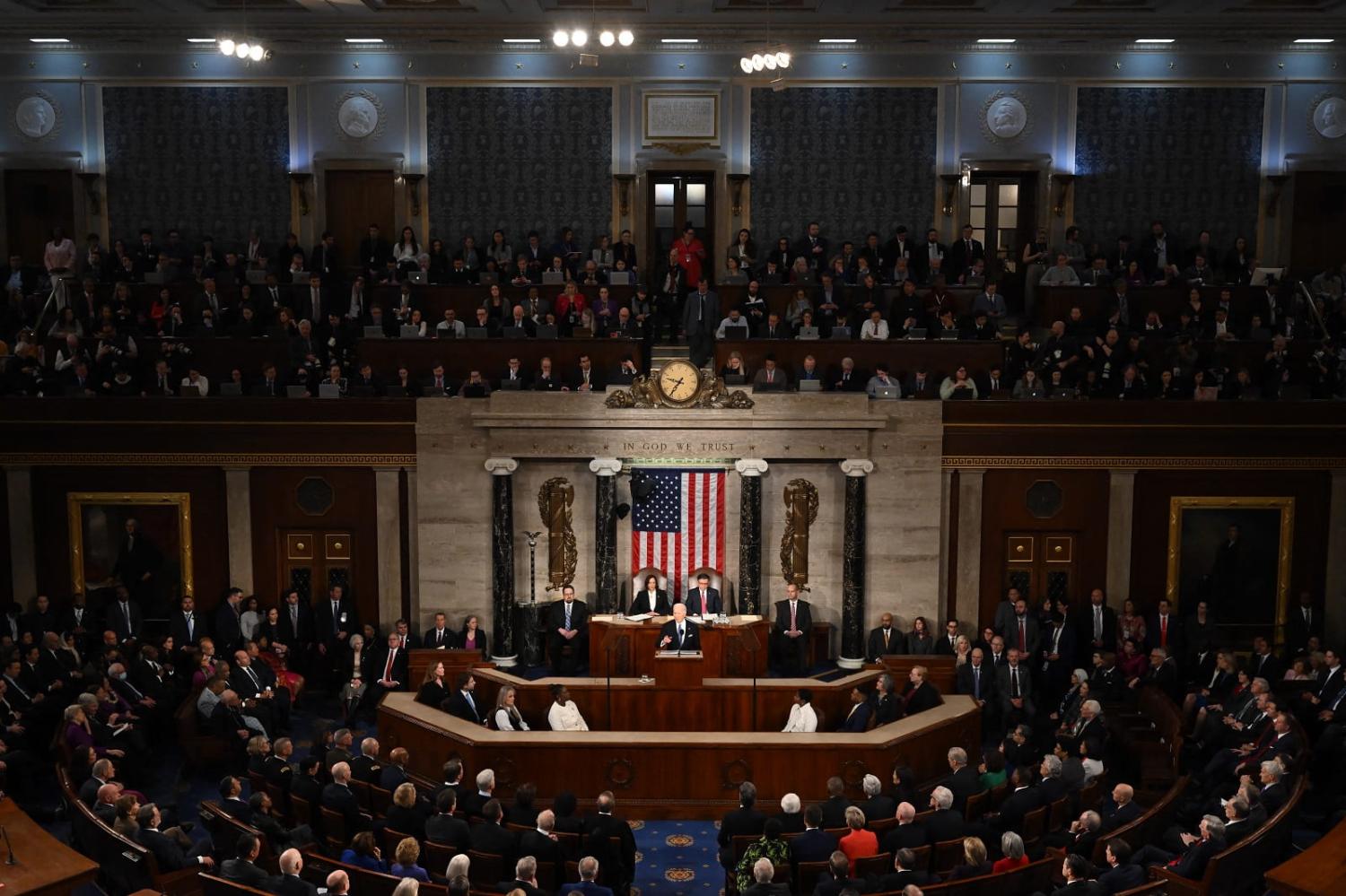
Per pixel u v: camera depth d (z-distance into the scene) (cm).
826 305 2261
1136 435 2059
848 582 2073
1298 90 2538
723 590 2081
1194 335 2223
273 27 2456
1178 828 1412
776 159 2559
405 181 2558
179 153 2561
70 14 2384
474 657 1894
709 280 2581
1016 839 1186
